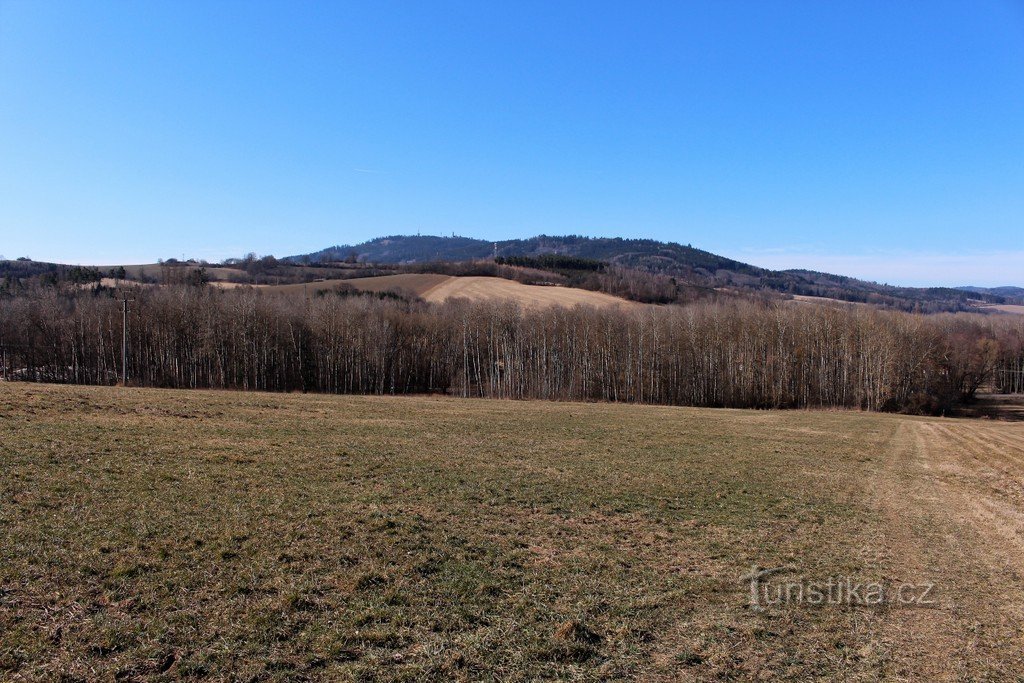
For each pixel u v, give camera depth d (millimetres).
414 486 18625
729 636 9672
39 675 7312
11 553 10789
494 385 82750
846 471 26844
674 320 82062
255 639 8531
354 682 7641
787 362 78375
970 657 9227
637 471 23688
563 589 11266
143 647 8094
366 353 79375
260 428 27359
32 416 24500
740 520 17281
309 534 13188
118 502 14375
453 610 9992
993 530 17547
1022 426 57188
